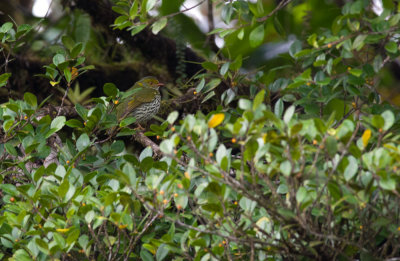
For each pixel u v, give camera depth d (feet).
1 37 31.45
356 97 26.73
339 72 31.35
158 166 22.54
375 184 18.13
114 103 29.48
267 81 27.96
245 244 19.97
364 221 18.54
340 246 18.71
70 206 21.58
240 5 27.20
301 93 25.63
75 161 26.50
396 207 18.49
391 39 26.23
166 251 20.44
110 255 20.26
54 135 34.04
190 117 17.49
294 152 17.22
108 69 45.78
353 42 23.86
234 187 17.42
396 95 45.83
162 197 19.17
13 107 26.43
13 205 22.48
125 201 20.15
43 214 21.63
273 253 19.45
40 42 44.65
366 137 17.29
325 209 18.89
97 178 23.80
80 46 29.32
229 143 30.01
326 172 18.38
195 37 48.78
